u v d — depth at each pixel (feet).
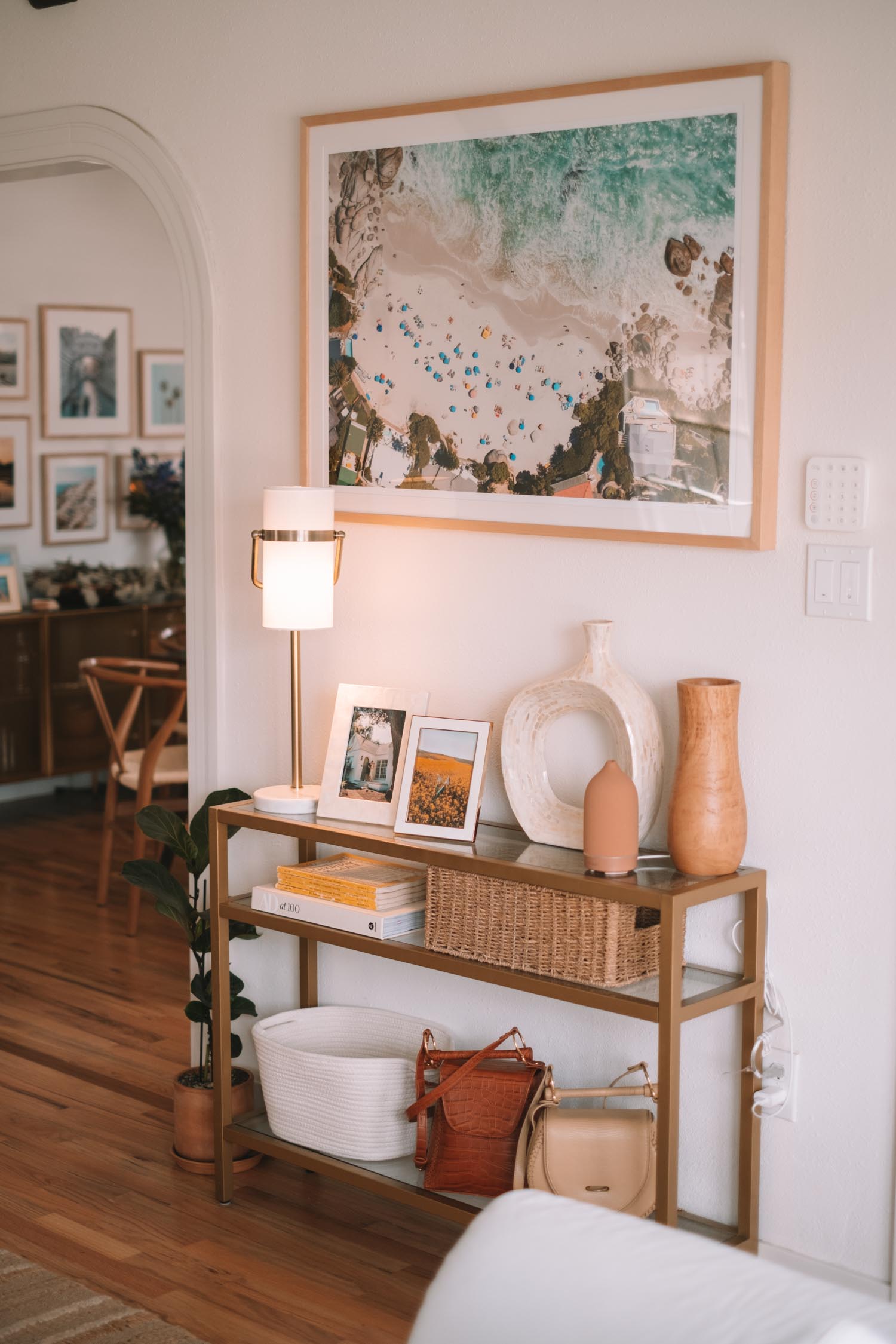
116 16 12.05
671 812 8.77
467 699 10.59
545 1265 5.39
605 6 9.36
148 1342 8.75
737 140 8.74
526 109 9.66
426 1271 9.72
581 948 8.77
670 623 9.48
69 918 17.74
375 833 9.87
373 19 10.53
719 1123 9.52
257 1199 10.76
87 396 23.18
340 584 11.27
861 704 8.73
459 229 10.10
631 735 9.13
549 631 10.09
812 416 8.76
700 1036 9.55
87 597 22.49
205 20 11.50
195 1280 9.52
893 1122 8.82
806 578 8.86
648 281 9.23
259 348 11.51
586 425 9.64
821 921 9.00
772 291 8.73
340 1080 10.14
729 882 8.70
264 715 11.88
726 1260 5.30
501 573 10.30
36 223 22.22
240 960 12.13
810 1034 9.10
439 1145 9.55
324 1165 10.18
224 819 10.57
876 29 8.28
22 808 23.09
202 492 11.95
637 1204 8.90
